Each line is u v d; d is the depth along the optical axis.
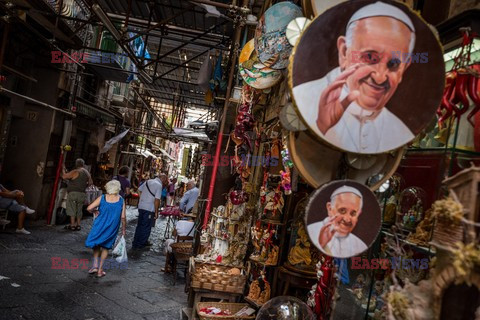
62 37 9.09
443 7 2.44
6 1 6.70
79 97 10.91
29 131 9.41
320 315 2.75
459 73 1.96
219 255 4.71
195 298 4.21
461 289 1.54
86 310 4.37
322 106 1.70
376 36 1.70
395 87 1.72
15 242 6.96
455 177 1.54
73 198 9.20
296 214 3.57
